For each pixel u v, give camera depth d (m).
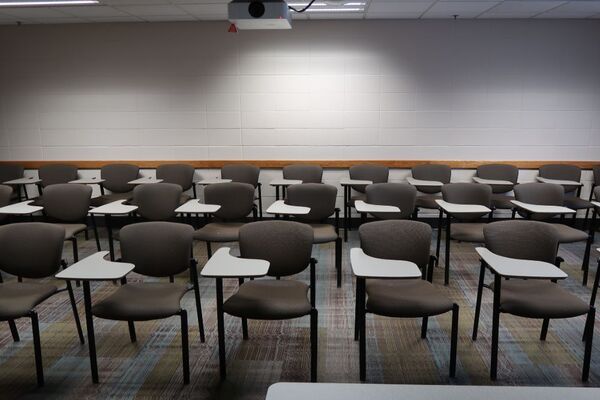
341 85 5.40
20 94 5.60
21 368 2.54
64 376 2.46
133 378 2.44
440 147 5.50
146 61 5.46
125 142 5.66
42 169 5.44
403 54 5.30
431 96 5.38
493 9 4.71
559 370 2.49
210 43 5.38
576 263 4.20
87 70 5.51
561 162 5.41
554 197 4.05
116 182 5.49
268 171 5.65
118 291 2.56
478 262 4.25
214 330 2.96
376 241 2.70
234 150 5.63
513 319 3.08
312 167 5.31
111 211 3.60
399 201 4.03
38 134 5.70
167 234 2.68
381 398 1.20
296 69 5.39
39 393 2.31
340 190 5.62
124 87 5.53
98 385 2.38
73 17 5.05
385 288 2.57
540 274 2.19
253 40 5.36
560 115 5.35
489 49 5.25
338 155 5.57
